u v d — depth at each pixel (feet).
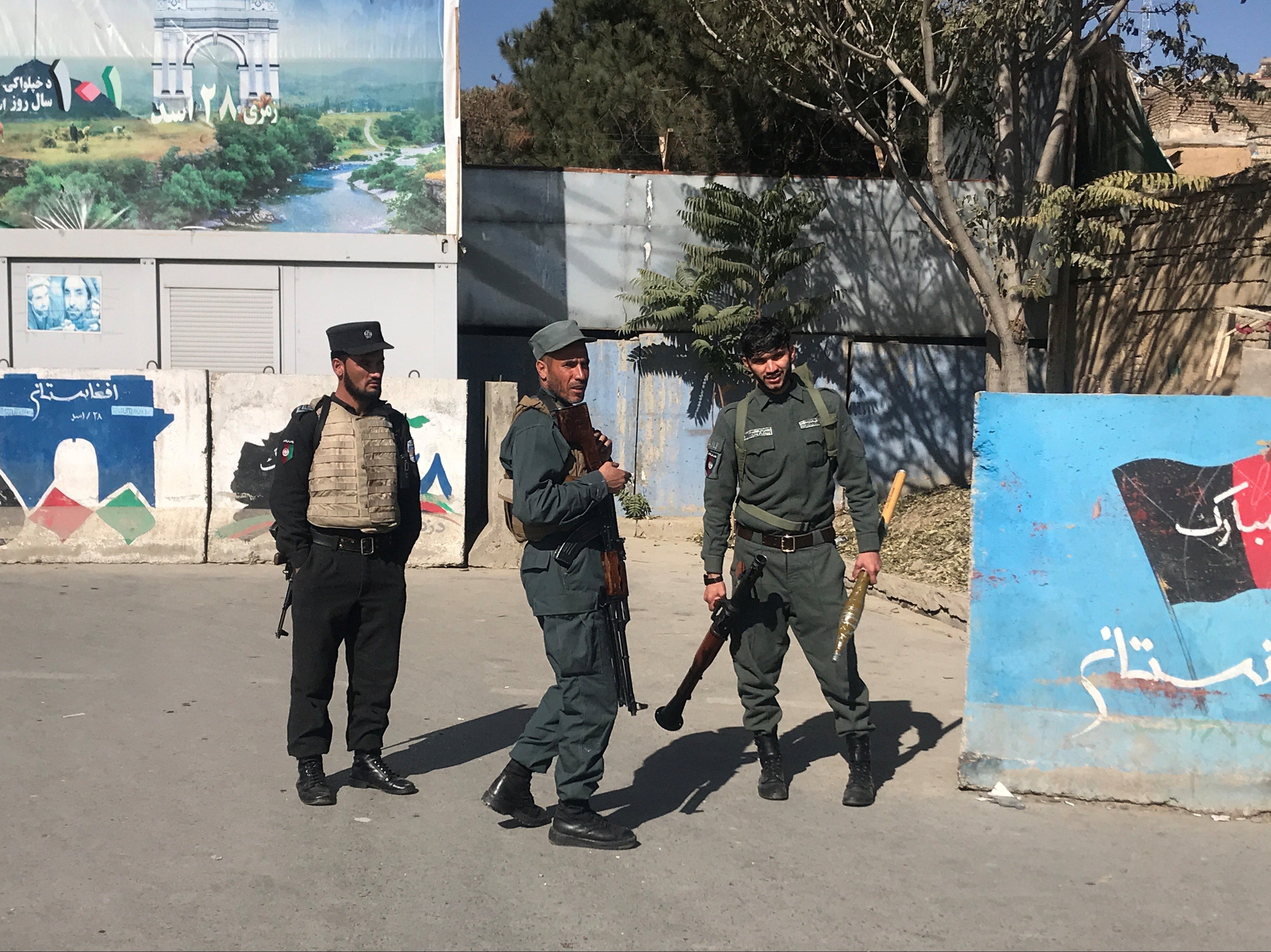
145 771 15.28
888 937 11.04
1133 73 38.22
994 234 35.35
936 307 44.32
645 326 42.65
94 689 19.01
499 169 42.65
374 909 11.37
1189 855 13.23
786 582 14.92
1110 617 14.92
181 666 20.68
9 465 31.17
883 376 44.27
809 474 14.83
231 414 31.99
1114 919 11.52
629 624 25.86
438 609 26.71
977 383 44.65
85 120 36.91
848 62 33.65
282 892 11.71
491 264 42.86
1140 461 14.79
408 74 37.52
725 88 50.75
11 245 36.19
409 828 13.62
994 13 30.68
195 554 31.53
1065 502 14.99
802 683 21.24
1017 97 34.65
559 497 12.71
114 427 31.53
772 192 40.86
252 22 37.04
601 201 43.11
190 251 36.55
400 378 34.19
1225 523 14.66
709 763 16.47
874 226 43.91
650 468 43.14
